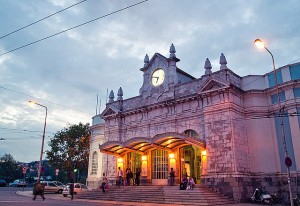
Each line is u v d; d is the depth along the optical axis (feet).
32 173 301.63
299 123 79.25
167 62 104.94
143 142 94.58
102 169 124.26
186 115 94.27
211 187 80.64
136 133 108.17
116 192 89.35
